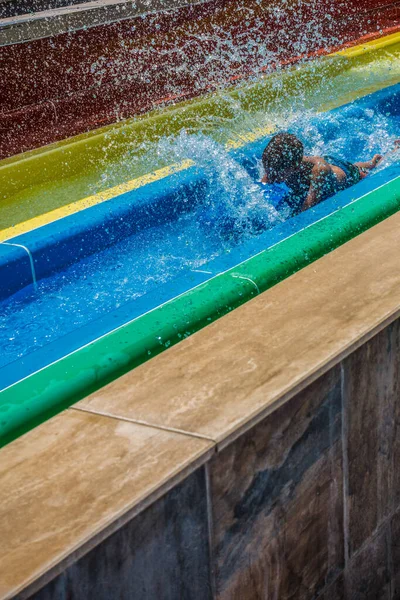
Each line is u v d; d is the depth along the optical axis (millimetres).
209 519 1705
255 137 4809
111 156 4527
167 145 4641
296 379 1851
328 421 1989
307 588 2078
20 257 3512
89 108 5336
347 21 7684
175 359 1999
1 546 1433
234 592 1827
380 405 2188
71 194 4090
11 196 4098
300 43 6828
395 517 2420
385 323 2098
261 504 1836
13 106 5355
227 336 2082
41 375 2225
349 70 6148
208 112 5180
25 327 3375
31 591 1355
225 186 4316
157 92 5660
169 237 4027
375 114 5422
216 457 1678
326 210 3264
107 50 6754
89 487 1565
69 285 3650
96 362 2268
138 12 8141
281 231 3102
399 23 7578
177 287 2791
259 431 1772
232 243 3938
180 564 1666
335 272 2379
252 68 6176
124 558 1532
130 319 2682
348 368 2012
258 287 2678
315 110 5273
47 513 1506
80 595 1458
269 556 1907
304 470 1949
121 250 3912
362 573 2314
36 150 4559
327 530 2102
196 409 1782
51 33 7324
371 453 2211
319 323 2098
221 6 8234
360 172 4355
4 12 8117
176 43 7004
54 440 1720
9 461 1659
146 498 1538
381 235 2617
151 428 1730
